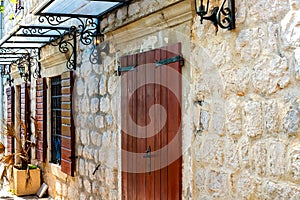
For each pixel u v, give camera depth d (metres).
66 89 5.67
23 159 7.35
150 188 3.63
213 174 2.88
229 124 2.71
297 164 2.17
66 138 5.67
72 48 5.54
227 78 2.72
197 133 3.05
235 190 2.66
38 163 7.42
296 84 2.20
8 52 7.62
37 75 7.29
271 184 2.36
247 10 2.54
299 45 2.17
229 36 2.71
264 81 2.40
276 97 2.33
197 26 3.04
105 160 4.65
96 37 4.76
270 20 2.36
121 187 4.21
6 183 8.31
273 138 2.35
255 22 2.48
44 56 6.75
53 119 6.84
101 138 4.77
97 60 4.80
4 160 7.50
